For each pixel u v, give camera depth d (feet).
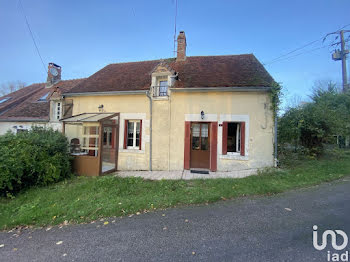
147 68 32.37
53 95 30.55
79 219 10.48
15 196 15.28
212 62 30.09
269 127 21.86
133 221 10.02
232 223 9.45
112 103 27.14
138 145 26.45
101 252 7.42
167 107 24.88
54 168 18.42
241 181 16.56
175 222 9.74
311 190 14.17
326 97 39.47
